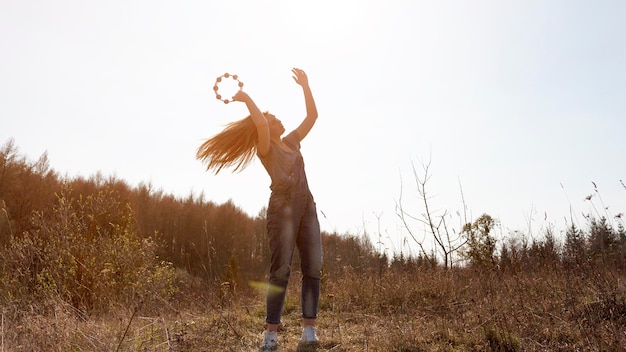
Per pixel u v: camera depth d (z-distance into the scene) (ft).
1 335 10.93
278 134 12.48
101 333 12.12
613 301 12.73
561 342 10.98
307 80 13.56
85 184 115.85
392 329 12.98
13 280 19.69
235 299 19.39
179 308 17.42
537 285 16.39
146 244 27.73
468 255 21.85
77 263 24.29
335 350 11.55
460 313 14.29
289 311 19.75
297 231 11.93
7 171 83.05
